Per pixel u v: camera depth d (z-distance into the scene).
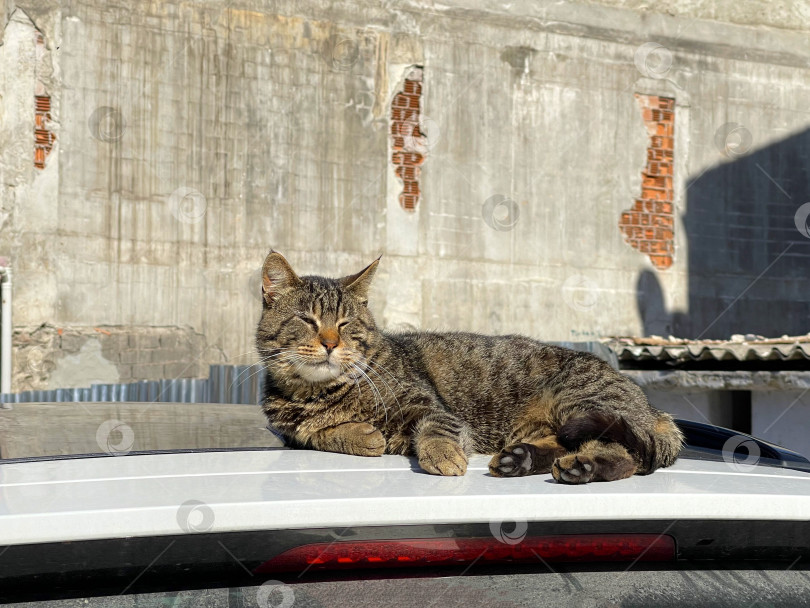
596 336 12.21
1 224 9.77
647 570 1.30
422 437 2.33
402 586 1.22
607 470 1.77
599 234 12.34
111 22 10.23
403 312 11.41
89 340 10.04
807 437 6.80
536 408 2.84
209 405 3.11
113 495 1.25
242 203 10.77
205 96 10.65
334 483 1.41
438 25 11.69
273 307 2.98
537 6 12.12
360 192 11.30
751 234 13.05
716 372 7.18
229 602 1.17
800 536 1.35
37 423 2.26
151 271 10.34
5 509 1.14
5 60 9.84
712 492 1.36
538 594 1.25
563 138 12.23
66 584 1.13
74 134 10.08
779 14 13.25
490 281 11.79
